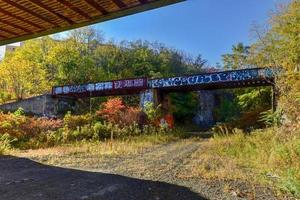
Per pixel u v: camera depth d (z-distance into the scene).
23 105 36.78
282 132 10.73
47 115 35.34
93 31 57.84
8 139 14.66
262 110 25.44
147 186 6.22
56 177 7.13
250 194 5.58
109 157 11.11
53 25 7.60
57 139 16.11
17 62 43.44
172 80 32.34
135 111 26.80
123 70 57.12
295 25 14.50
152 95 33.38
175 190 5.90
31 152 12.52
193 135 27.31
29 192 5.62
